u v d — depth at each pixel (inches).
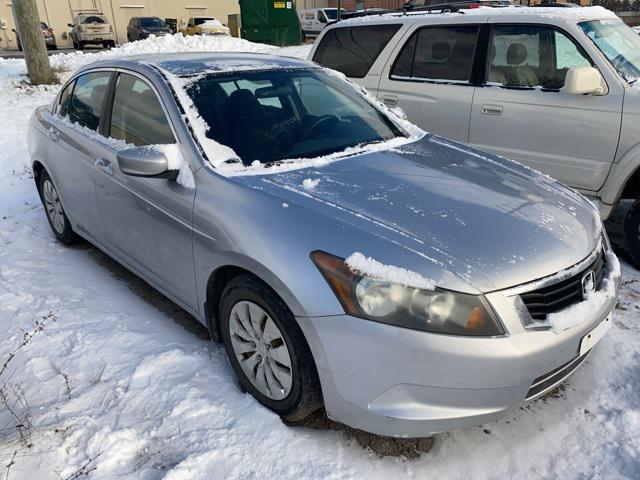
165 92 126.5
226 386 110.7
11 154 290.5
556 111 178.2
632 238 163.8
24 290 149.3
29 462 91.9
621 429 101.2
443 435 101.3
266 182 108.3
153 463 92.3
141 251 134.0
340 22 242.1
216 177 110.6
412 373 84.5
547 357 87.3
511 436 101.0
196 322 136.6
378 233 92.0
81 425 99.4
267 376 102.0
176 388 108.7
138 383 110.9
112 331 128.8
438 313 83.7
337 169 117.0
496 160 136.1
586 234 104.7
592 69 166.9
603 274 105.7
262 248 95.5
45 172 184.7
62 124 169.5
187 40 743.1
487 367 83.5
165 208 118.5
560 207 111.0
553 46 183.9
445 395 85.0
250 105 131.6
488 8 206.1
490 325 84.2
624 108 165.5
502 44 194.5
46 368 116.7
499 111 191.0
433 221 97.0
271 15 910.4
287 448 96.0
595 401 108.7
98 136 149.2
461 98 200.4
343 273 87.4
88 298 146.5
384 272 85.5
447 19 206.7
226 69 138.4
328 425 103.7
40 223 204.8
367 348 85.6
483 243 92.4
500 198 109.0
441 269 86.0
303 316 90.0
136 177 122.8
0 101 426.9
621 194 174.9
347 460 94.5
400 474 92.3
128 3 1539.1
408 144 138.6
